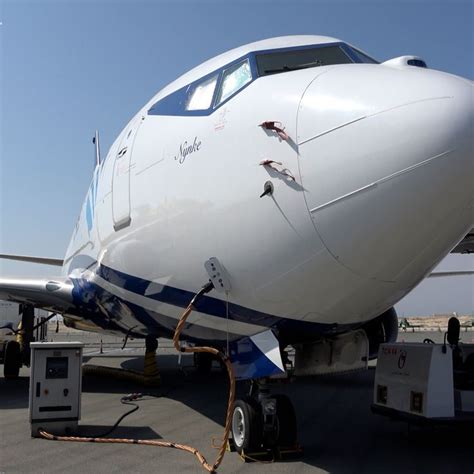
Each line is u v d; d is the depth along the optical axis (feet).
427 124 14.24
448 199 14.32
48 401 22.81
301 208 15.87
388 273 16.01
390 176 14.48
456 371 24.27
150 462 18.67
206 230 18.86
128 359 63.57
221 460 17.75
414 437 22.76
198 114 20.76
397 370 22.68
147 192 22.67
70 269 36.52
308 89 16.80
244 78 19.58
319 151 15.60
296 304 17.63
